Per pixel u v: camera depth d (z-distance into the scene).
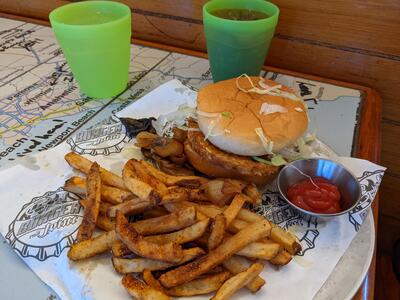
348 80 0.39
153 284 0.20
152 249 0.20
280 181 0.26
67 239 0.23
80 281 0.21
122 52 0.35
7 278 0.21
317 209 0.24
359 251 0.23
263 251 0.21
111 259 0.22
